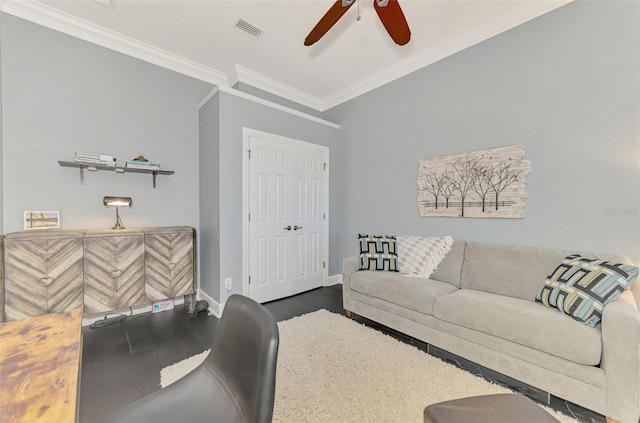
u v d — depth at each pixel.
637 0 1.88
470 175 2.68
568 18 2.15
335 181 4.05
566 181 2.17
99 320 2.62
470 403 1.03
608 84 1.99
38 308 2.12
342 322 2.59
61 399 0.63
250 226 3.09
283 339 2.24
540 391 1.58
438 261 2.54
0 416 0.57
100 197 2.73
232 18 2.48
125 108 2.86
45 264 2.15
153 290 2.65
